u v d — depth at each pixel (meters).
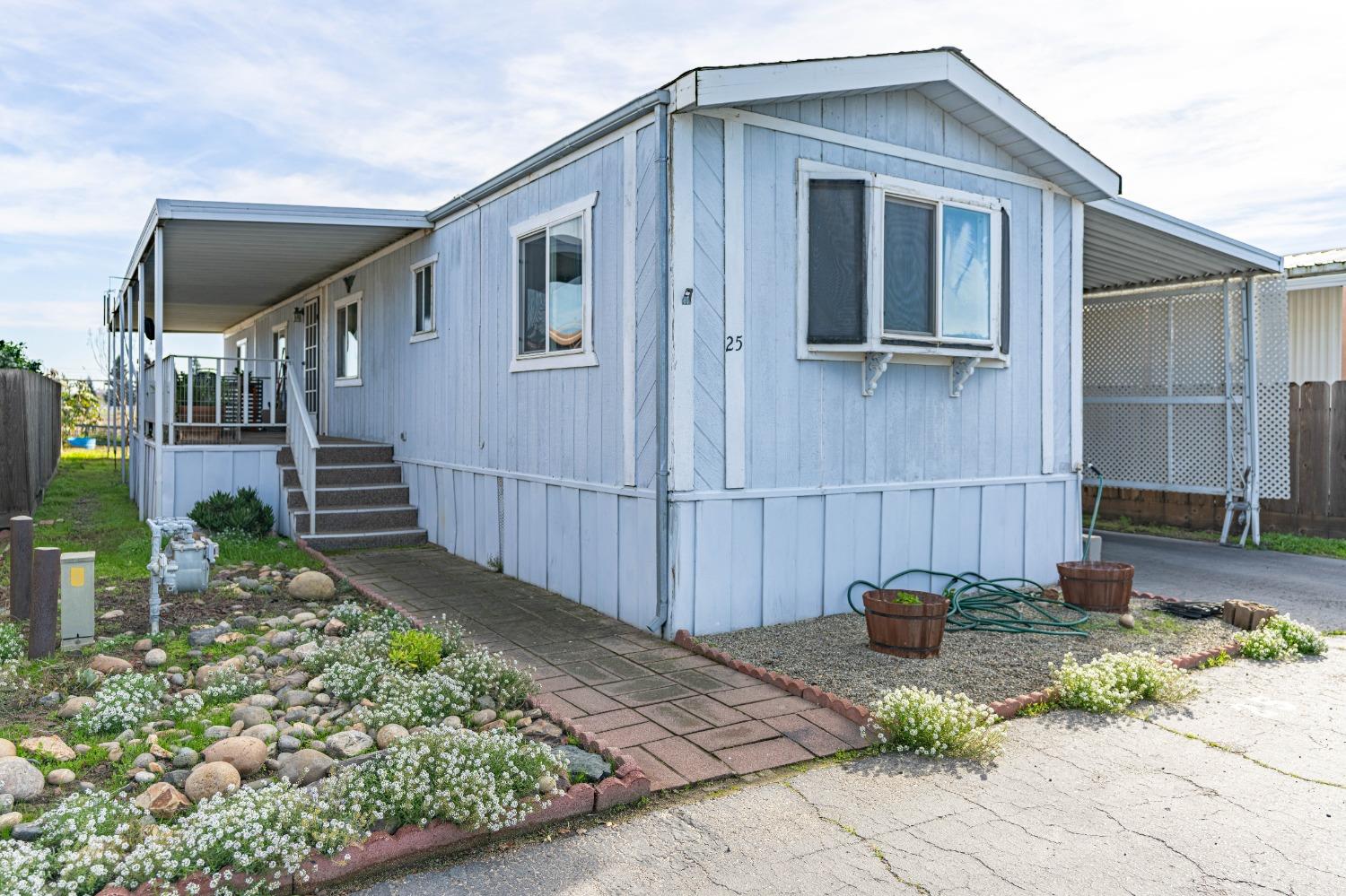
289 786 3.20
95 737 3.76
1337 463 10.05
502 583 7.32
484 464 8.10
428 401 9.30
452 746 3.34
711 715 4.34
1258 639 5.61
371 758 3.52
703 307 5.57
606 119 5.98
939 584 6.86
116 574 7.04
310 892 2.76
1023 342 7.37
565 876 2.89
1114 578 6.48
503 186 7.63
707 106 5.36
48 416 13.60
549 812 3.23
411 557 8.42
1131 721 4.41
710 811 3.38
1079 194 7.59
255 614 5.99
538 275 7.19
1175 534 11.07
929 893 2.79
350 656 4.60
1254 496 10.06
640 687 4.73
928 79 6.07
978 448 7.10
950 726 3.92
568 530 6.76
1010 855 3.05
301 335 13.62
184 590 5.38
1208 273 10.20
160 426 8.39
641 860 3.00
